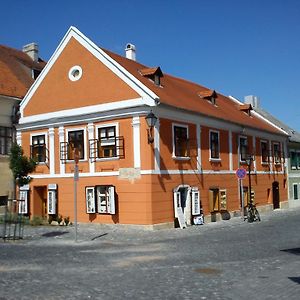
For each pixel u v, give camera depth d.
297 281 9.65
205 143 25.77
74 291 8.62
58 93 24.59
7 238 17.25
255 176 32.59
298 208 38.16
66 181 24.08
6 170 26.05
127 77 21.95
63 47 24.55
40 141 25.44
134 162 21.55
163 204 21.80
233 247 15.21
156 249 14.98
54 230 20.66
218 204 26.75
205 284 9.39
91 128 23.14
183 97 26.22
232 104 37.28
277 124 41.62
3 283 9.27
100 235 19.11
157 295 8.41
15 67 31.11
